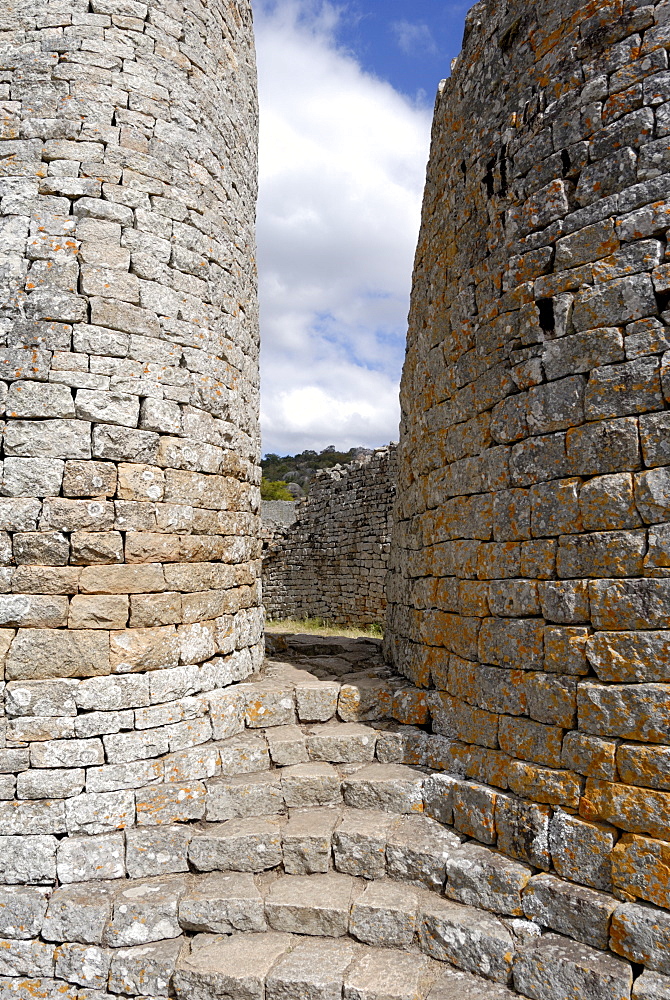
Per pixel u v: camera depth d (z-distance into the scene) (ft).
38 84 15.03
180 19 16.89
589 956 10.27
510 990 10.66
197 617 15.75
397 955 11.50
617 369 11.80
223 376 17.37
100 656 13.98
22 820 13.20
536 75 14.26
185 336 16.05
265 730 16.19
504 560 13.48
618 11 12.57
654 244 11.54
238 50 19.86
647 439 11.31
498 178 14.94
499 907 11.53
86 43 15.29
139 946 12.20
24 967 12.30
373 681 17.88
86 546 14.10
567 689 11.79
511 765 12.53
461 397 15.78
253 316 20.27
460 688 14.57
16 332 14.23
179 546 15.39
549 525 12.56
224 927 12.25
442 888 12.27
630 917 10.12
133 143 15.53
